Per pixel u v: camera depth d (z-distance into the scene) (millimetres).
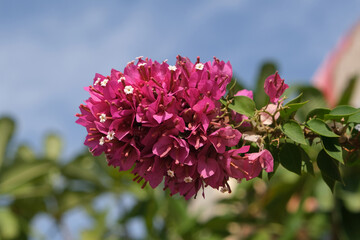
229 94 804
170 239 1435
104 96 779
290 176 1270
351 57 1893
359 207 1168
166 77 779
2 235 1519
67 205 1565
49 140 1765
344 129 809
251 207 1398
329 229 1313
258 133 797
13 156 1588
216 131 763
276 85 815
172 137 762
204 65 793
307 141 812
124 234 1535
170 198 1417
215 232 1422
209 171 763
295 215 1232
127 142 771
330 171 808
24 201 1561
